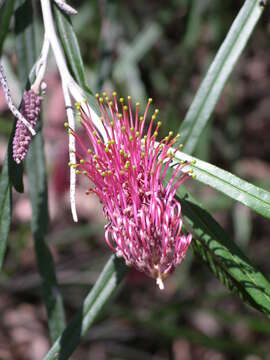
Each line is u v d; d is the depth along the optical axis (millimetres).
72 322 237
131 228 207
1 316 460
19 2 264
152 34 472
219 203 428
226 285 230
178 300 456
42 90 232
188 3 447
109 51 339
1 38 272
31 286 456
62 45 249
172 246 206
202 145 434
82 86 246
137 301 469
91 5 463
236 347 380
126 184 212
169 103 461
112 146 212
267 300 217
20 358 451
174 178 218
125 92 452
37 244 266
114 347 446
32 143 266
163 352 452
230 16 477
